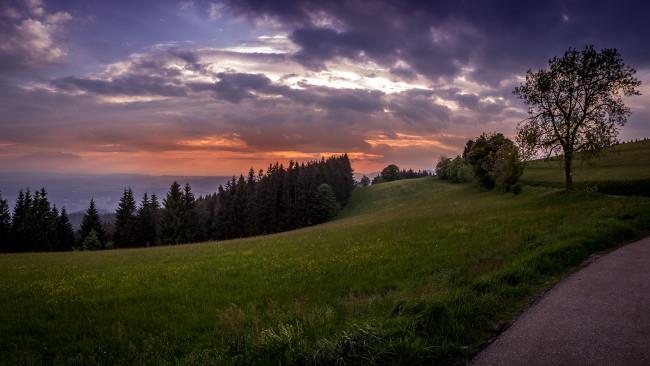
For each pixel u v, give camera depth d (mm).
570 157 37781
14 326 10273
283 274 15852
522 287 8406
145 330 9539
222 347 7199
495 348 5613
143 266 21625
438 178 134750
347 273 14938
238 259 21719
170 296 13148
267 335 6461
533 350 5406
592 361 4938
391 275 13859
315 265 17266
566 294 7922
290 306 10430
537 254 11250
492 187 72812
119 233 87875
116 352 8156
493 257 14188
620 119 36000
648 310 6645
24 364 7773
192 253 28250
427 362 5355
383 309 8477
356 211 104938
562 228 17891
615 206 23422
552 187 50875
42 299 13641
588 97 36688
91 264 24641
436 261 15586
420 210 58656
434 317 6523
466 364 5223
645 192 36250
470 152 75125
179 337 8938
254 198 95250
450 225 28203
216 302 11984
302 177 105688
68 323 10430
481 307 7121
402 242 22312
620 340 5496
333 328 6996
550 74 37594
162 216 83062
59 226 90250
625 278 8812
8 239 76750
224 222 88812
